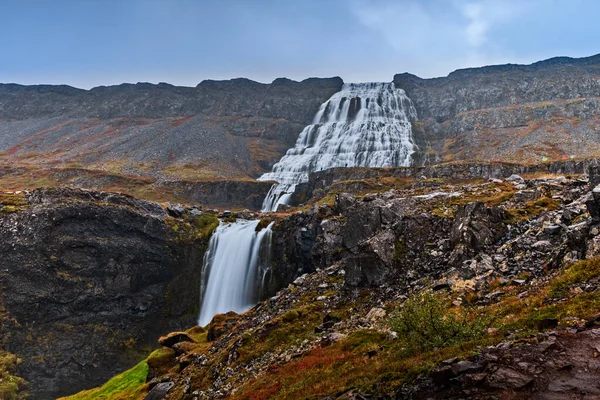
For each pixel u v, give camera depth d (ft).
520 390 32.55
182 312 239.71
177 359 114.52
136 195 418.31
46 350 200.23
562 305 48.29
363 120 650.02
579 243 66.08
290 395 54.03
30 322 201.87
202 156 577.43
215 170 531.09
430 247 94.27
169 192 437.17
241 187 456.45
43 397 188.75
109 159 577.02
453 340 47.70
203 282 245.45
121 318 225.15
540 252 75.00
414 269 91.09
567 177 137.90
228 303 231.91
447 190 150.92
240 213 283.79
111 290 223.10
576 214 82.74
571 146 445.78
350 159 534.37
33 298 202.08
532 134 503.20
